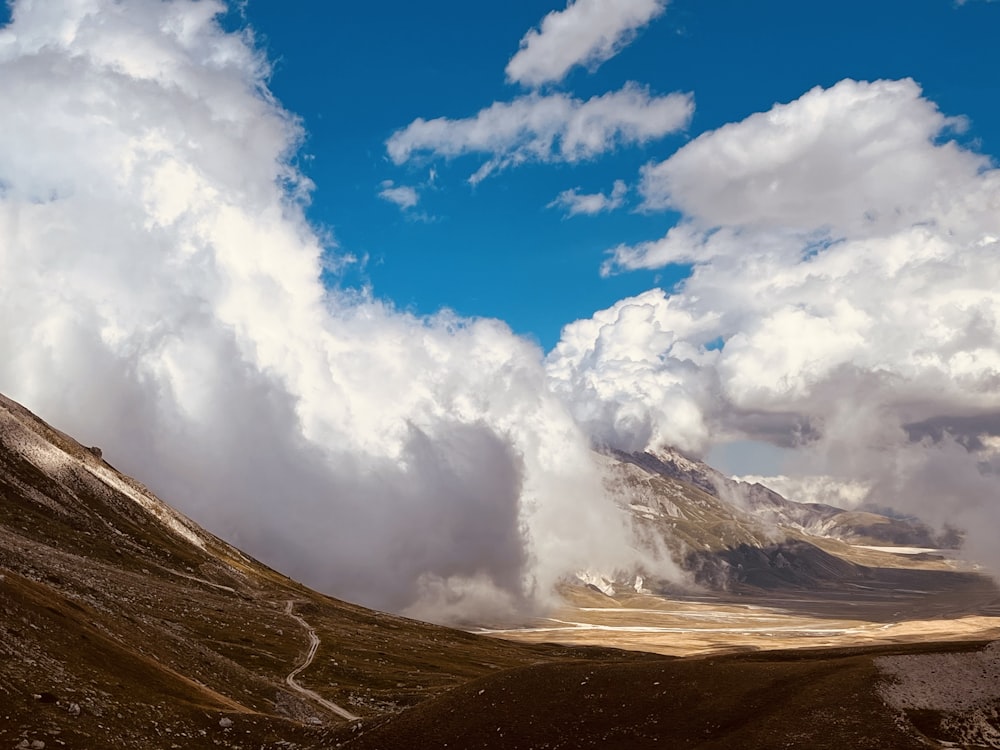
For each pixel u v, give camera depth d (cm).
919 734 8612
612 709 9569
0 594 9331
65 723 7519
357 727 9856
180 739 8606
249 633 18738
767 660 11225
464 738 9281
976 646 10150
